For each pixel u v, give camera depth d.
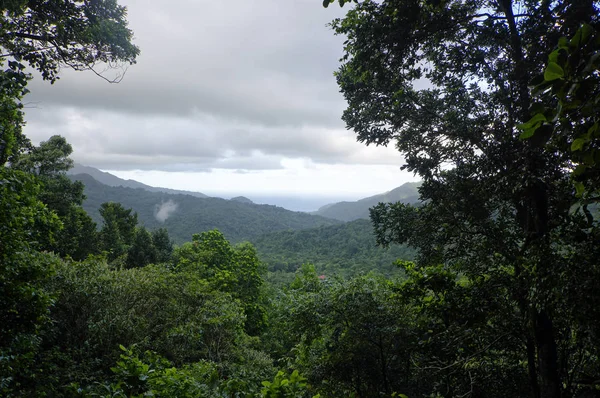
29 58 9.07
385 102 7.69
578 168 2.15
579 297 4.09
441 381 7.71
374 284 12.50
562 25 3.52
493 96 6.59
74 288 11.31
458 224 6.84
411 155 7.31
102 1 10.52
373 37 6.45
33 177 7.02
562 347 6.36
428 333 7.47
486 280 6.80
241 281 31.00
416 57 6.87
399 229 7.60
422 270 8.00
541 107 1.67
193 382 5.39
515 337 6.70
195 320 13.13
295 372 4.16
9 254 6.60
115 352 10.57
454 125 6.93
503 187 6.15
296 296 14.01
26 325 7.02
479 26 6.54
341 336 12.33
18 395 7.40
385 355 11.39
